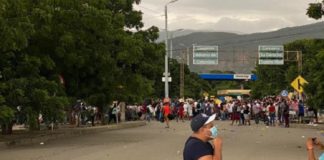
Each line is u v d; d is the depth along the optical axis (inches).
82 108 1707.7
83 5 1128.2
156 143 987.3
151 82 1720.0
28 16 992.2
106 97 1390.3
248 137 1157.7
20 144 973.2
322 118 2006.6
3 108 884.6
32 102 989.2
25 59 995.9
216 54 2603.3
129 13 1653.5
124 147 906.1
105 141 1045.8
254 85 4055.1
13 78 986.7
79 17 1114.7
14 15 910.4
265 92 3846.0
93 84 1327.5
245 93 4249.5
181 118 2108.8
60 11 1088.2
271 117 1786.4
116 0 1612.9
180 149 864.9
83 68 1238.9
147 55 1663.4
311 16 912.3
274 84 3821.4
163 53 1713.8
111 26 1201.4
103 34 1184.8
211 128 250.2
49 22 1033.5
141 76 1585.9
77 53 1144.8
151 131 1391.5
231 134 1261.1
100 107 1581.0
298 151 842.2
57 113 1019.3
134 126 1692.9
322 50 954.7
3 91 949.2
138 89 1514.5
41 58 1053.8
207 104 2150.6
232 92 4259.4
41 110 1003.3
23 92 960.3
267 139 1099.3
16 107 971.3
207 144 248.8
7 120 901.2
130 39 1325.0
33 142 1019.9
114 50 1322.6
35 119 997.8
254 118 1953.7
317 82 1175.6
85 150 855.7
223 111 2224.4
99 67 1263.5
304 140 1072.2
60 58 1131.3
